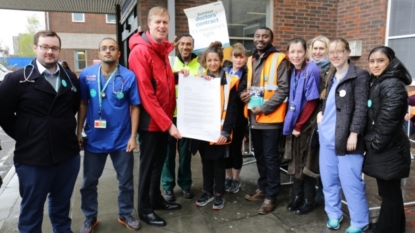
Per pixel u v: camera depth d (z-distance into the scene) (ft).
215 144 9.50
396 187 7.89
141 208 9.23
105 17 72.23
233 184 11.72
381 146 7.43
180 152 10.77
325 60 10.44
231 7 18.75
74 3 26.94
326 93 8.73
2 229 9.25
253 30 19.40
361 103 7.86
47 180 7.09
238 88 10.24
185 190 11.07
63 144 7.12
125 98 8.23
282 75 9.46
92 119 8.15
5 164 17.62
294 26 19.72
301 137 9.44
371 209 10.01
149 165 8.95
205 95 9.14
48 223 9.38
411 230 8.75
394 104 7.22
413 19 18.12
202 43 12.53
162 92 8.57
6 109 6.58
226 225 9.21
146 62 8.17
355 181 8.25
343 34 20.70
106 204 10.66
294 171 9.66
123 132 8.43
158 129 8.71
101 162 8.56
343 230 8.85
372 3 18.90
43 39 6.61
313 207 10.07
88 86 8.02
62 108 7.09
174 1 16.62
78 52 71.87
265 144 9.84
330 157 8.66
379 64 7.59
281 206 10.41
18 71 6.64
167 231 8.87
